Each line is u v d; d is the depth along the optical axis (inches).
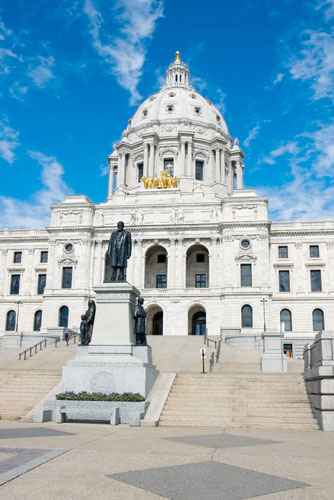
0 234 3865.7
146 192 3720.5
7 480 456.1
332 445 716.7
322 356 988.6
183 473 501.0
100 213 3555.6
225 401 1098.1
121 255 1216.8
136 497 410.0
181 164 4276.6
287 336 3331.7
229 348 2336.4
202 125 4579.2
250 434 850.8
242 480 473.7
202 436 805.2
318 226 3531.0
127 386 1077.8
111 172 4749.0
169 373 1263.5
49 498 399.9
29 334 2608.3
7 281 3762.3
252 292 3208.7
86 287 3398.1
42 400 1094.4
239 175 4544.8
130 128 4714.6
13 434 788.0
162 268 3644.2
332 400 946.1
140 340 1178.6
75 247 3472.0
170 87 5000.0
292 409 1053.2
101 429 885.8
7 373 1371.8
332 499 408.2
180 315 3287.4
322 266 3464.6
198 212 3469.5
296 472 514.0
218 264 3356.3
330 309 3380.9
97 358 1122.7
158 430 890.1
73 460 561.3
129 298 1165.7
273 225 3595.0
